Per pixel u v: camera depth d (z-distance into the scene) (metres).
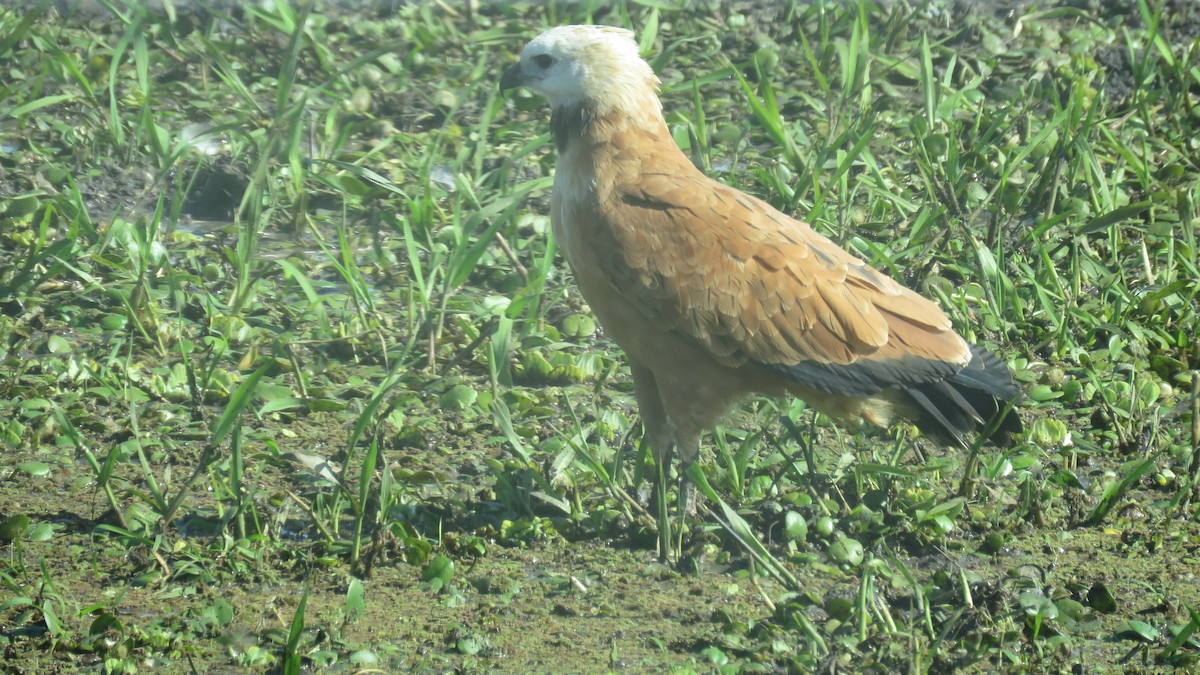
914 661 8.04
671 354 10.14
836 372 9.96
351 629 8.77
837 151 15.70
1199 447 10.74
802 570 9.64
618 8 20.58
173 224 14.05
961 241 14.66
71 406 11.56
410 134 17.38
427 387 12.20
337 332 13.00
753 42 20.30
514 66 10.52
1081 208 15.00
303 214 14.78
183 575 9.34
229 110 17.45
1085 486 10.80
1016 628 8.89
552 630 8.86
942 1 21.77
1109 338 13.17
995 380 10.31
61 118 17.38
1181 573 9.56
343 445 11.23
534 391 12.23
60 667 8.31
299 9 20.91
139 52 16.23
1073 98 16.56
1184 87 18.06
